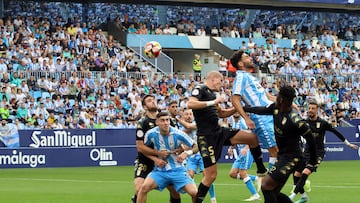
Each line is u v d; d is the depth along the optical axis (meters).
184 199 24.30
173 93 52.44
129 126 48.66
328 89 58.62
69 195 26.09
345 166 44.25
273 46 63.94
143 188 18.08
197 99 18.58
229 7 66.56
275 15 70.06
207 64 63.72
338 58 65.94
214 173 18.47
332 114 56.88
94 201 23.97
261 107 17.59
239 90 18.80
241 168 23.89
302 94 57.03
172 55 65.75
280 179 16.67
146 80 52.12
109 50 55.59
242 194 26.22
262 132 19.62
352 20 72.88
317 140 24.86
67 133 44.41
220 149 18.55
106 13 62.66
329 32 69.38
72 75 49.78
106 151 45.31
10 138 43.28
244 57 19.34
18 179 34.28
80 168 43.06
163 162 18.02
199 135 18.61
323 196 25.59
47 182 32.38
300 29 70.12
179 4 63.84
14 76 47.72
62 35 54.69
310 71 62.44
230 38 64.50
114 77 51.16
